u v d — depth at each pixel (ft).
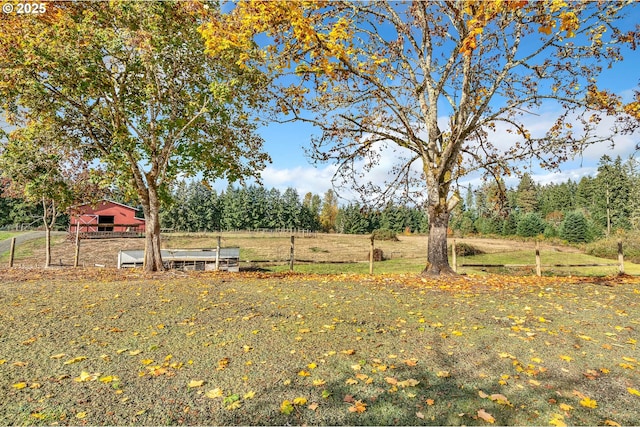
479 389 12.66
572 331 19.36
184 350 16.12
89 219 145.59
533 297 28.04
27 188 43.80
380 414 10.99
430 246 39.63
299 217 272.31
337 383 12.94
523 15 27.91
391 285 33.50
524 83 37.17
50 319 20.94
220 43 28.19
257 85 37.45
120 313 22.35
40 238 119.65
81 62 35.68
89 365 14.51
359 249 108.17
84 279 37.65
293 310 23.24
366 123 38.22
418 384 12.96
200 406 11.43
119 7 35.94
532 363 15.02
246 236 136.87
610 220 167.02
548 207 246.88
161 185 45.68
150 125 41.63
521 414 11.06
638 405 11.73
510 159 34.83
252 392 12.20
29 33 34.14
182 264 58.80
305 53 30.01
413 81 38.32
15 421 10.51
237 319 21.04
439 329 19.47
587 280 38.86
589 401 11.73
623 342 17.74
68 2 36.45
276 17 25.95
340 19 27.68
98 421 10.57
